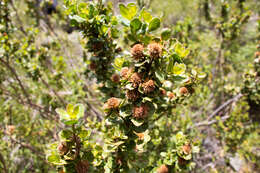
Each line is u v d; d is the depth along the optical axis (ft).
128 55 4.55
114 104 4.70
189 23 12.46
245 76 10.13
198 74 5.79
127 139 4.77
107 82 6.37
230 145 11.11
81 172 4.35
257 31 13.29
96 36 5.77
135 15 4.22
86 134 4.26
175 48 4.17
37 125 12.59
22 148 11.03
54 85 13.46
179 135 5.74
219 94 14.75
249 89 9.95
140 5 8.98
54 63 13.83
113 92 6.55
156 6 21.77
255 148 13.57
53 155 4.19
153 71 4.22
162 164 5.71
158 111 6.57
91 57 6.30
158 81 4.30
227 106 13.32
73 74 12.34
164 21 12.84
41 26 15.56
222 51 15.51
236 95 11.67
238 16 11.84
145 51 4.08
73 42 14.01
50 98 10.35
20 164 11.98
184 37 11.82
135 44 4.50
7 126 10.28
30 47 10.15
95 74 6.79
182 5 22.74
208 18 15.52
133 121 4.33
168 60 4.13
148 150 7.69
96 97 13.69
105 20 5.45
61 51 15.23
